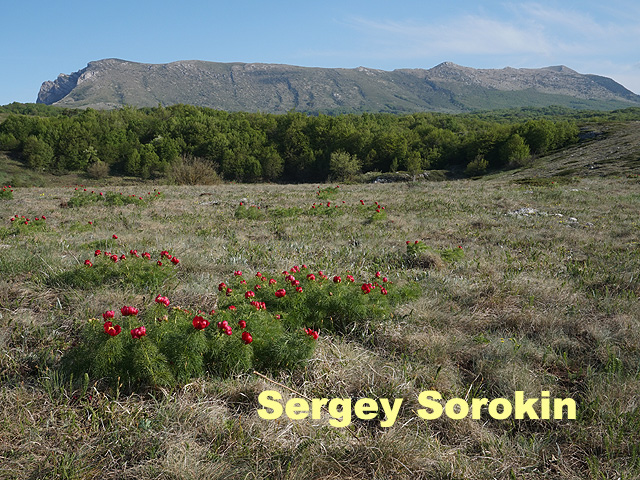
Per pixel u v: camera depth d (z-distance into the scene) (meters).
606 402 2.88
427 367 3.42
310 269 5.91
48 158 61.72
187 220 11.91
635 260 6.70
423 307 4.57
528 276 5.71
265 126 82.19
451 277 5.74
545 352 3.61
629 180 23.78
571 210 13.01
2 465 2.22
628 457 2.45
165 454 2.35
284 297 4.07
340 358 3.50
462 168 65.75
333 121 78.12
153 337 3.06
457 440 2.65
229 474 2.23
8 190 17.73
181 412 2.67
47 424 2.53
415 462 2.40
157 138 70.12
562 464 2.45
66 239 8.14
